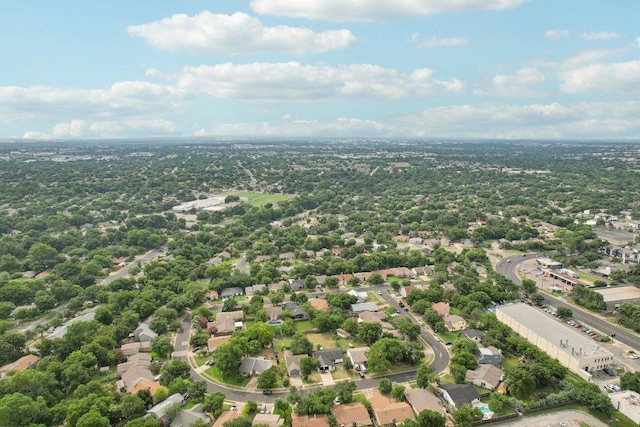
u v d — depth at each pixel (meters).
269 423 153.12
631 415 159.12
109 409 155.12
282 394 176.38
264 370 189.50
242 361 194.88
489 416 159.50
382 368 186.75
